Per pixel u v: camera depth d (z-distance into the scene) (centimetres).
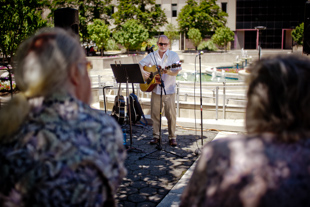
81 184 104
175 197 357
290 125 101
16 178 104
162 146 541
